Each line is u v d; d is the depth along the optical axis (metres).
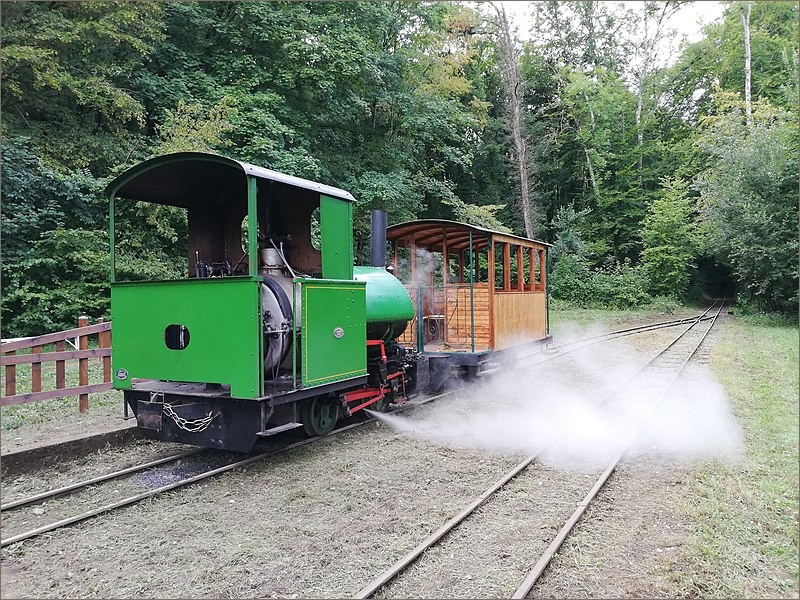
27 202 12.27
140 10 13.64
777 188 20.67
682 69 38.22
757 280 22.33
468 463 6.05
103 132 14.27
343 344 6.82
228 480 5.54
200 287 5.78
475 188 34.25
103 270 12.75
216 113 13.62
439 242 12.08
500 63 33.47
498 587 3.54
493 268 10.72
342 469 5.87
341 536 4.30
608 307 30.88
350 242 7.21
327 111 18.11
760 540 4.20
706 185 23.23
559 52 40.03
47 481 5.54
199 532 4.40
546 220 38.03
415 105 21.28
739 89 34.16
